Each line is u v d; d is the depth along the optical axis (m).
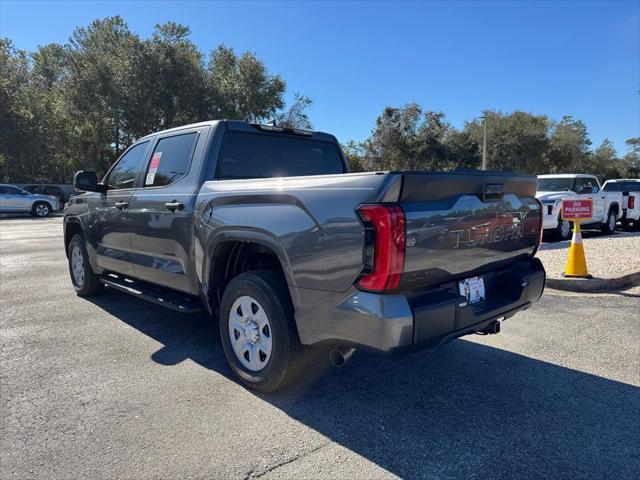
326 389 3.53
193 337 4.67
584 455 2.69
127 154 5.37
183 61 31.52
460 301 2.95
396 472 2.52
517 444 2.80
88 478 2.45
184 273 4.12
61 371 3.81
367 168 46.06
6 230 16.27
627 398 3.41
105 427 2.95
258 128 4.57
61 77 35.72
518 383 3.66
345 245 2.73
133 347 4.38
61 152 37.91
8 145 31.12
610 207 14.77
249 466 2.56
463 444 2.79
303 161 4.98
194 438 2.83
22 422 3.01
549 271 7.51
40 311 5.57
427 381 3.69
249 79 35.09
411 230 2.64
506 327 5.06
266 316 3.31
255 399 3.35
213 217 3.67
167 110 31.91
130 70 29.89
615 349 4.41
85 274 6.03
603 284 6.77
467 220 3.01
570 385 3.63
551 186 13.57
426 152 43.75
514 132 49.16
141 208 4.62
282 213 3.12
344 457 2.65
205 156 4.15
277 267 3.70
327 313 2.88
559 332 4.89
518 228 3.59
